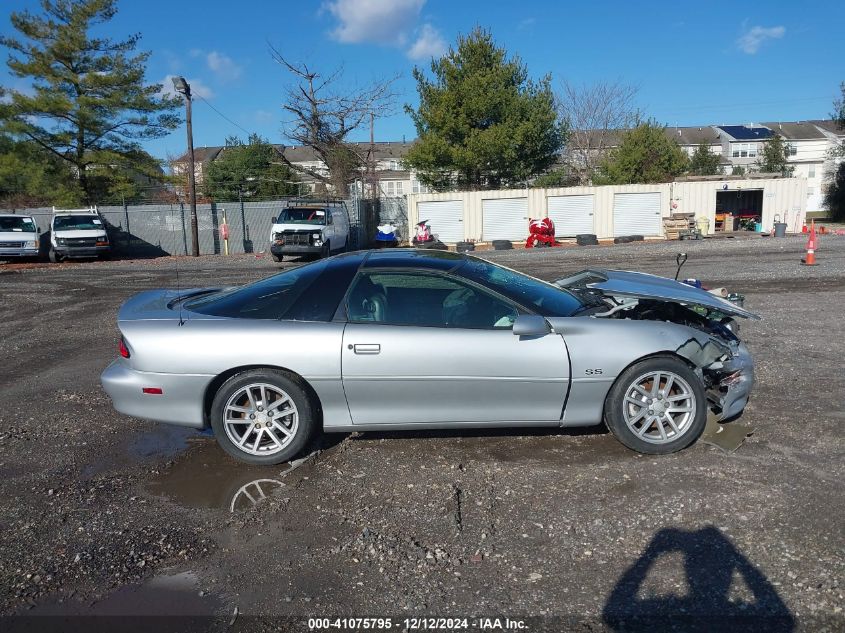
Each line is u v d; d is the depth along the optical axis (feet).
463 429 14.99
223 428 14.19
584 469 13.65
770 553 10.33
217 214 94.89
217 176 150.10
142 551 11.02
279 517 12.09
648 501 12.15
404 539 11.15
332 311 14.33
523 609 9.23
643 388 14.25
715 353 14.26
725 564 10.10
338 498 12.73
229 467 14.37
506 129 108.17
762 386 18.69
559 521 11.57
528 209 99.91
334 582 10.02
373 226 111.45
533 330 13.73
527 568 10.21
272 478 13.73
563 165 150.41
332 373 13.92
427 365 13.91
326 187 141.59
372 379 13.96
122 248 93.97
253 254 91.09
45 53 100.99
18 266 72.79
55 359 25.57
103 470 14.38
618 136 148.66
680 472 13.33
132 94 104.37
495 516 11.84
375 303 14.44
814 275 43.29
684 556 10.36
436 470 13.84
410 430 15.01
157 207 94.32
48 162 105.50
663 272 48.24
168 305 15.67
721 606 9.13
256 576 10.25
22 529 11.84
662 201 98.89
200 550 11.03
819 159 224.33
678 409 14.28
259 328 14.07
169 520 12.07
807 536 10.77
